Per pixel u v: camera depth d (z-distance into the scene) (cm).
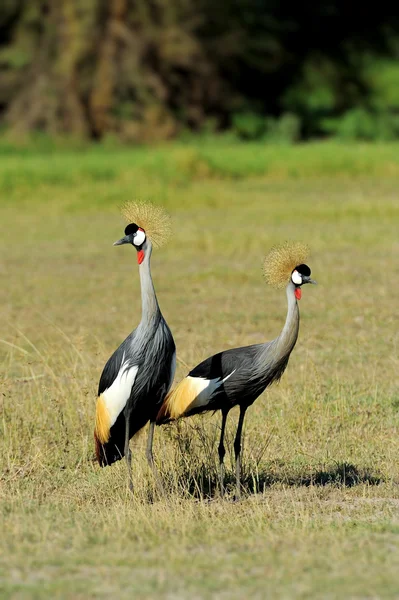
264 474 1184
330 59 8262
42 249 2991
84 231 3359
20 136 6662
